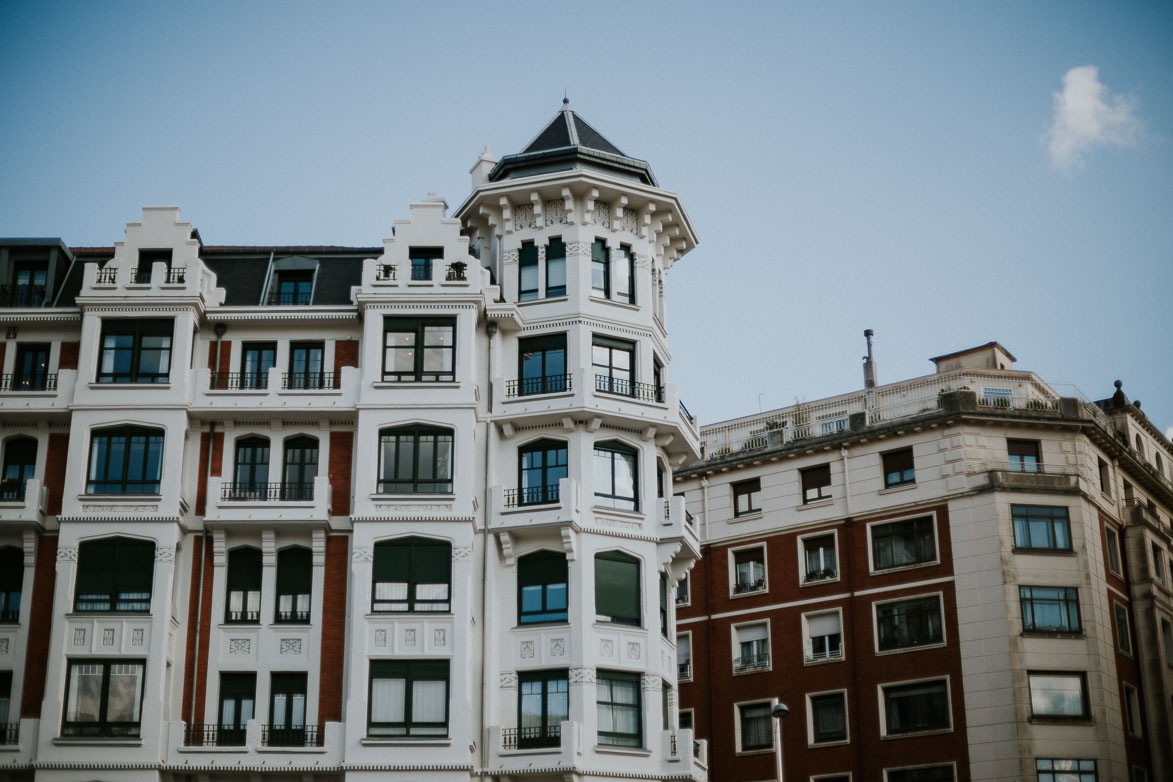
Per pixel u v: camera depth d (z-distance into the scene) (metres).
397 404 51.44
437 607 49.34
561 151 56.47
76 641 48.50
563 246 55.06
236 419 52.00
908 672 63.44
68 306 54.22
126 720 47.88
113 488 50.53
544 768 48.28
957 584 63.47
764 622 68.00
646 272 55.81
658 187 56.25
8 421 51.91
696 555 55.62
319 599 50.03
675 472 72.69
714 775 66.69
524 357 54.22
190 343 52.25
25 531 50.16
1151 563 68.12
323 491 50.47
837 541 67.38
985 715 61.00
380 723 48.00
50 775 47.09
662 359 56.59
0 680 49.25
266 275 55.25
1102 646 62.59
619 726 50.06
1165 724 64.69
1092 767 60.22
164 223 53.78
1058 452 66.19
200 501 51.25
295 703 49.28
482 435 52.66
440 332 52.53
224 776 47.88
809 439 69.44
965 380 67.62
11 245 54.44
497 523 51.41
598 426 52.75
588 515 51.62
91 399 51.22
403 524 50.09
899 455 67.31
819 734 65.06
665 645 52.97
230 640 49.66
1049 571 63.06
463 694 48.19
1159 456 79.25
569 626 50.22
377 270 52.88
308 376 52.84
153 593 49.09
